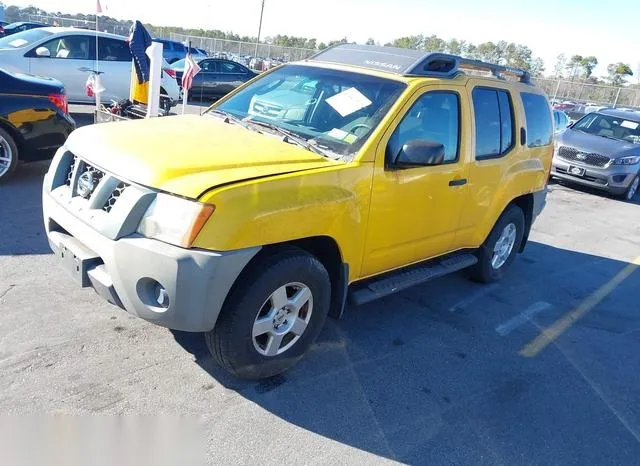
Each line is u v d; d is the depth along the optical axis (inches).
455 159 173.6
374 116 148.9
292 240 131.0
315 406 130.6
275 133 152.5
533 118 222.2
